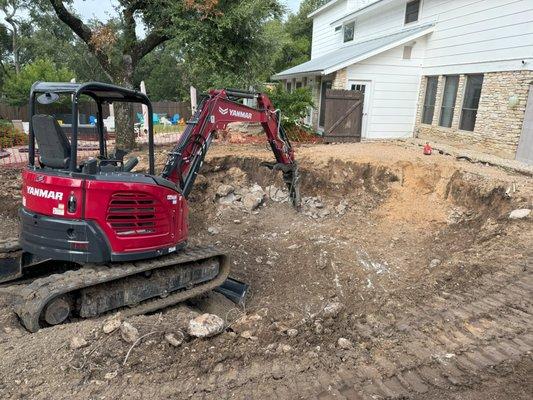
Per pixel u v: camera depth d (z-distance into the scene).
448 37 15.35
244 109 8.41
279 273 8.18
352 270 8.10
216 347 4.59
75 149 5.02
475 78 14.39
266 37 15.05
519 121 12.49
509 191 9.34
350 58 16.25
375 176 11.61
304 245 9.11
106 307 5.36
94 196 5.04
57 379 3.88
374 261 8.46
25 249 5.32
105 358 4.22
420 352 4.75
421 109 17.17
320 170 11.95
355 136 16.89
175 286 6.15
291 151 10.06
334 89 16.69
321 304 6.99
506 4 12.69
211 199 11.23
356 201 11.26
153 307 5.79
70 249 5.09
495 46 13.21
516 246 7.52
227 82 14.88
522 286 6.18
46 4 14.44
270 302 7.10
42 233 5.15
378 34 19.88
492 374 4.34
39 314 4.73
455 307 5.84
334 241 9.28
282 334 5.12
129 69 14.38
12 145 16.91
